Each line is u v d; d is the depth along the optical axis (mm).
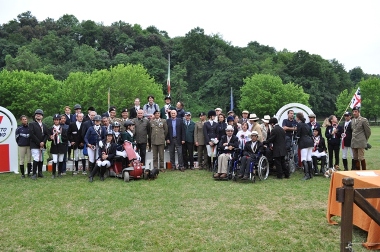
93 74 53438
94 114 10656
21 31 106875
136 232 5660
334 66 91562
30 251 4961
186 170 11688
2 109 11031
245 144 9875
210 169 11617
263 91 64375
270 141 10086
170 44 113250
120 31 115562
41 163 10234
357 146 10297
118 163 10094
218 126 11547
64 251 4941
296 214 6609
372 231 5043
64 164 10609
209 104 82188
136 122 11281
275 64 90938
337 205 5973
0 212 6754
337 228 5887
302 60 83250
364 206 3875
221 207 7059
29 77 56031
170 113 12070
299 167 11711
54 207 7066
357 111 10336
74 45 97812
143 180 9805
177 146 11641
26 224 6059
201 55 101000
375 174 5992
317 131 10828
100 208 6996
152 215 6543
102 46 109438
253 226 5949
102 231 5703
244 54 106062
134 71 53344
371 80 63719
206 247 5055
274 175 10711
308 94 69812
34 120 10070
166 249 4992
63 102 52594
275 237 5441
